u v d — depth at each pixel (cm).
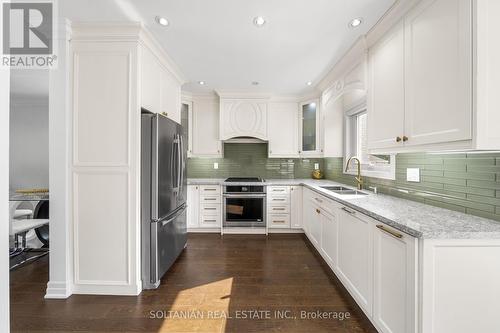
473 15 108
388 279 139
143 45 212
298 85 348
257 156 432
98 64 202
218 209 374
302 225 367
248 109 386
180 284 223
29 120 443
